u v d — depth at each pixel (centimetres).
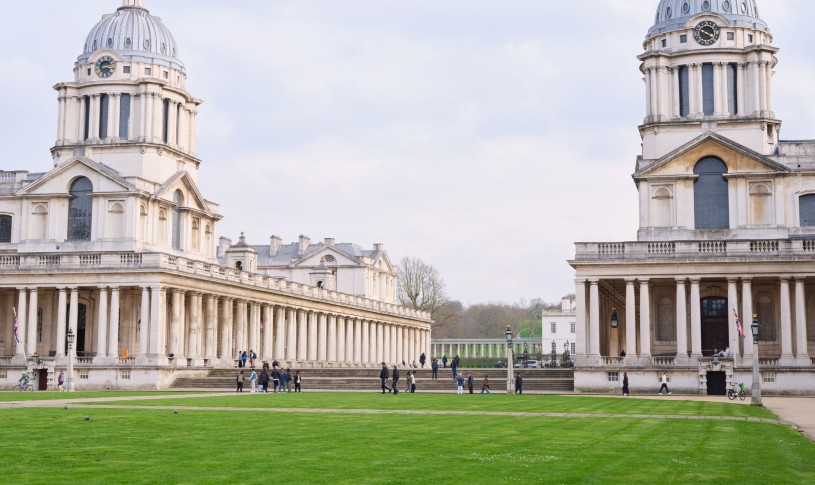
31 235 10619
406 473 2408
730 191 9238
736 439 3388
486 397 6900
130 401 5819
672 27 9825
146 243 10625
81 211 10594
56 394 7138
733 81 9688
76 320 9469
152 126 11238
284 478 2306
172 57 11725
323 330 13000
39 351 10100
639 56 9850
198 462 2581
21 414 4388
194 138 12050
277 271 16375
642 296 8762
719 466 2617
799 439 3512
